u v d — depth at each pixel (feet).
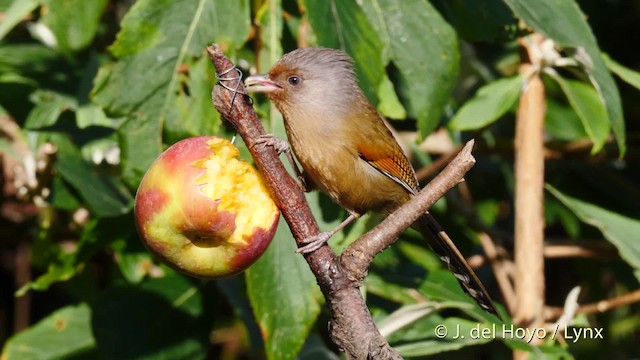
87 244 35.88
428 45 32.14
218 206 23.70
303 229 24.48
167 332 36.32
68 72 38.55
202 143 24.32
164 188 23.81
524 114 37.04
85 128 37.04
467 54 41.96
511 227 46.26
